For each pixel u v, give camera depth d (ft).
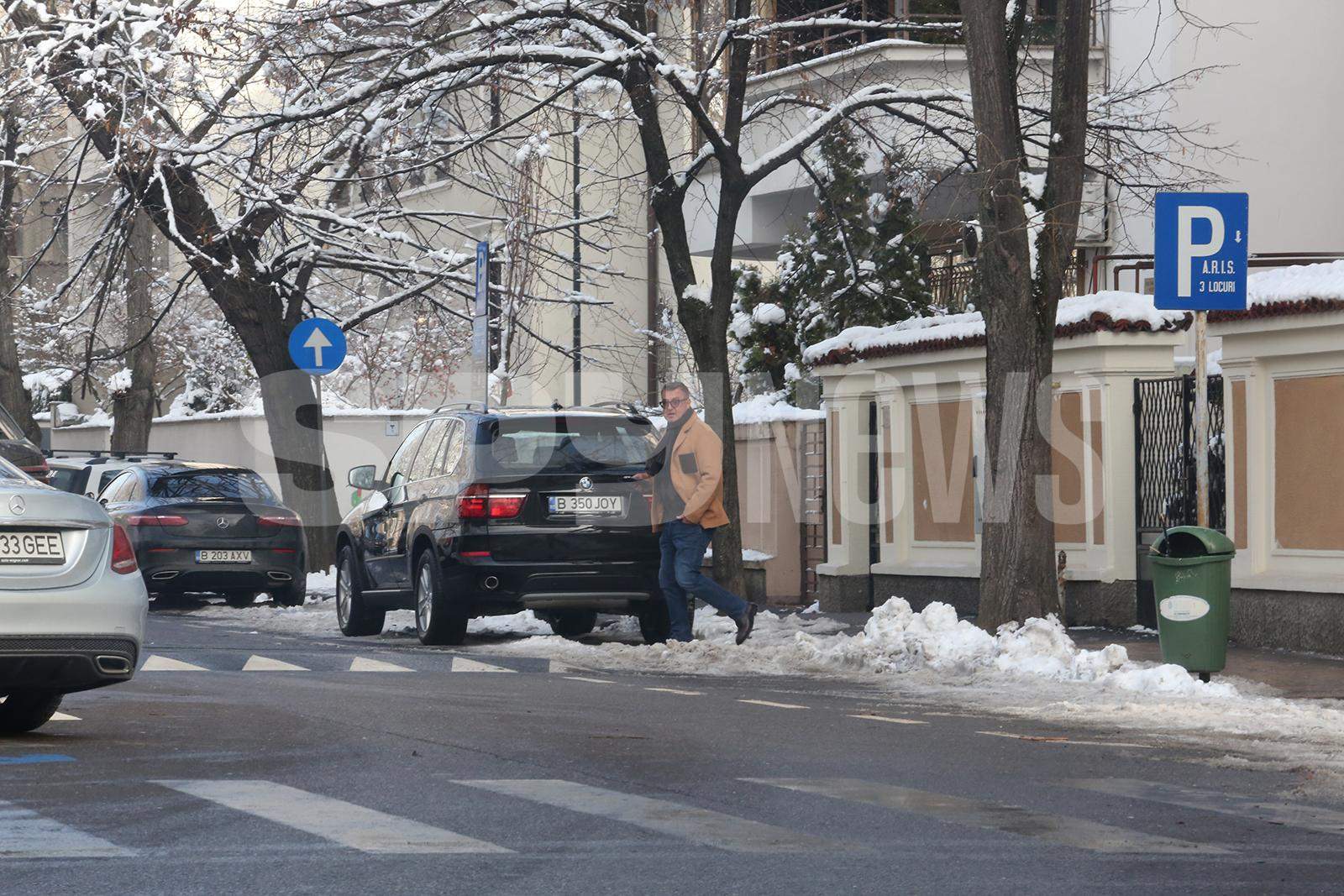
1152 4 110.83
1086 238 111.04
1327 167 110.83
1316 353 70.38
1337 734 46.03
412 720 46.68
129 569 43.52
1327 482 70.33
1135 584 80.53
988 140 68.13
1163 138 108.88
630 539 74.13
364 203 122.31
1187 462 77.56
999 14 68.28
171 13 94.22
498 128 93.81
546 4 85.05
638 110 90.63
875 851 29.45
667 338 156.15
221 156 97.76
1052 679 60.29
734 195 90.94
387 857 28.48
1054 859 29.04
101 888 25.88
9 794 34.04
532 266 118.32
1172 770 39.37
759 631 81.25
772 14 116.37
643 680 61.05
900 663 64.23
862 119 99.19
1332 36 111.04
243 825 31.04
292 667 65.00
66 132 133.08
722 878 27.25
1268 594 72.13
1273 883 27.37
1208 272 57.77
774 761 40.09
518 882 26.73
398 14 90.07
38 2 102.83
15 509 41.63
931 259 120.16
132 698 52.37
